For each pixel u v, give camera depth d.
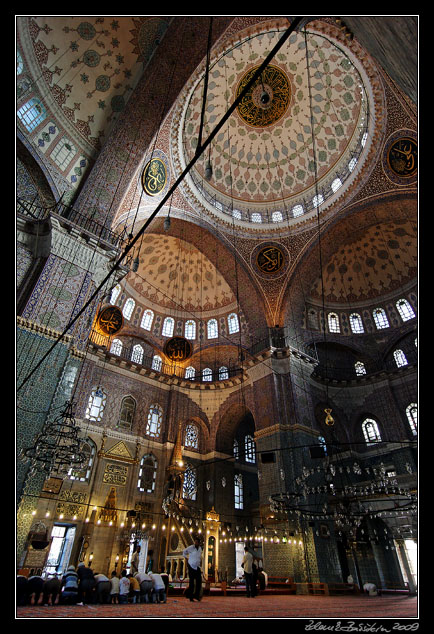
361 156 16.56
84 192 12.74
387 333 20.16
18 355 9.36
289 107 18.67
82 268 11.49
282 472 13.26
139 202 15.21
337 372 20.62
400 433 18.11
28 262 11.00
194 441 19.69
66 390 9.84
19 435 8.63
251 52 17.31
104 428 16.47
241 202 19.91
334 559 14.02
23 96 11.88
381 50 5.23
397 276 20.42
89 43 12.78
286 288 18.58
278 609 5.39
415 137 14.70
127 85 13.81
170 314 21.48
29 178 12.15
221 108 18.45
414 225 18.30
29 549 11.67
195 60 13.60
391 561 16.77
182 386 20.14
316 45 16.48
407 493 12.06
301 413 16.33
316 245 18.34
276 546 14.04
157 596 7.38
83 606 5.75
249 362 18.06
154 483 17.20
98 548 14.07
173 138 15.87
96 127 13.59
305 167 19.23
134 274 20.23
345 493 12.51
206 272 21.73
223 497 18.70
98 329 16.36
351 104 16.92
